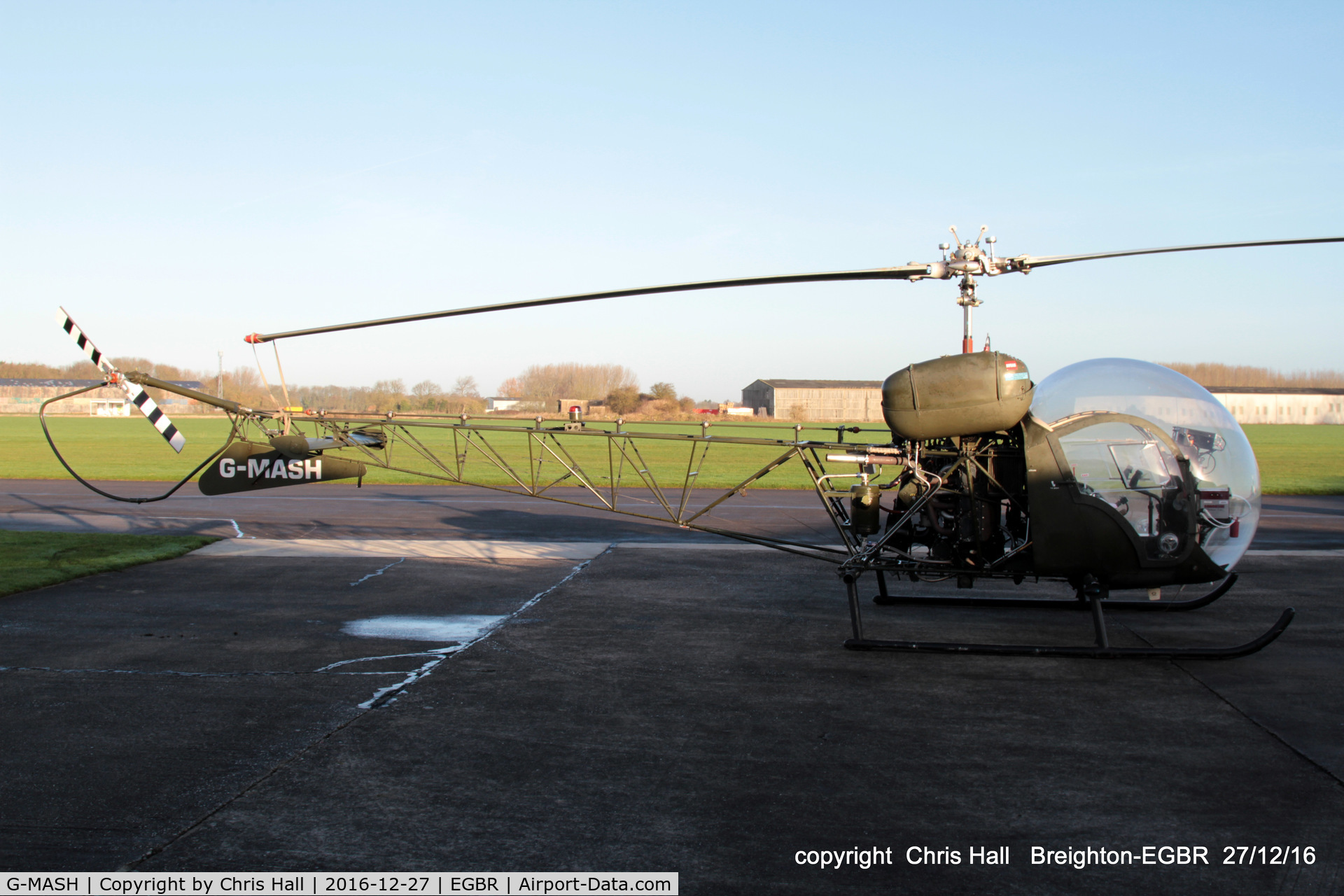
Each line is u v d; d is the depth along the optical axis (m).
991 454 7.09
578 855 3.80
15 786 4.48
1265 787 4.56
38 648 7.22
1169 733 5.35
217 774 4.66
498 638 7.69
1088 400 6.93
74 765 4.77
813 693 6.16
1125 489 6.75
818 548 8.07
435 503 19.22
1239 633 7.91
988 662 6.95
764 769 4.79
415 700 5.95
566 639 7.65
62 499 19.12
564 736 5.28
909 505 7.46
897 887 3.55
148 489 21.11
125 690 6.14
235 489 9.41
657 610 8.81
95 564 10.95
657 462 31.33
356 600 9.23
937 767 4.82
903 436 6.98
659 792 4.46
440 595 9.50
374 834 3.98
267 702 5.88
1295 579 10.41
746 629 8.07
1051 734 5.34
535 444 39.31
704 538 14.05
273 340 8.12
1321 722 5.54
